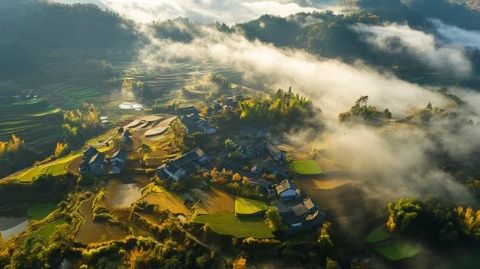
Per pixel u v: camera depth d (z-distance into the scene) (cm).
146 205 14125
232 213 13750
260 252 12019
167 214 13575
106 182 16400
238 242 12244
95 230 13012
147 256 11356
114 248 11962
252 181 15712
